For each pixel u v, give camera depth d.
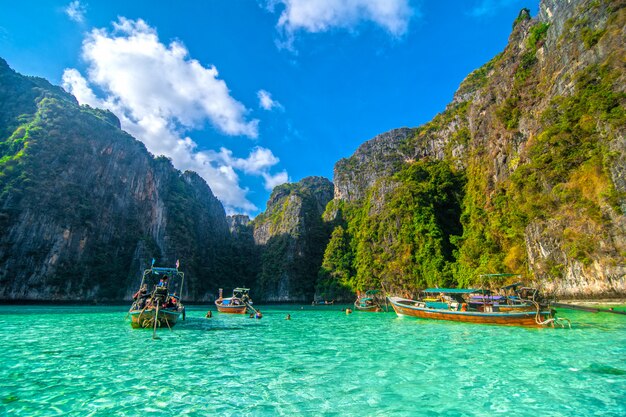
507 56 67.19
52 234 79.12
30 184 78.44
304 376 10.05
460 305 25.80
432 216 69.94
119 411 7.17
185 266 110.94
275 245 122.94
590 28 43.91
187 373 10.38
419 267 67.44
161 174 133.25
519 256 46.50
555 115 44.28
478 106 73.19
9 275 69.38
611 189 33.66
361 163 127.06
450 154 85.56
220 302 43.72
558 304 29.59
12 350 13.91
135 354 13.26
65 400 7.81
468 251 56.78
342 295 89.06
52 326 23.84
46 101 100.12
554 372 10.16
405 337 18.16
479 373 10.22
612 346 14.18
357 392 8.51
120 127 134.12
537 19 62.28
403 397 8.10
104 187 101.25
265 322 29.52
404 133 121.88
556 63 49.75
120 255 99.50
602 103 37.34
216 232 151.50
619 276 31.80
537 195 43.94
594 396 8.01
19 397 7.98
